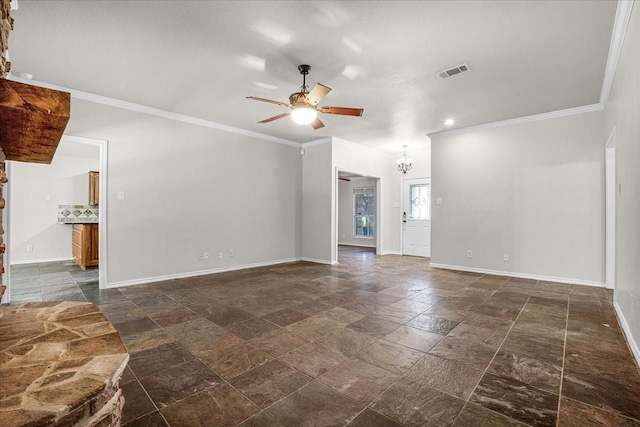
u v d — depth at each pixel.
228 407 1.68
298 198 6.75
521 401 1.72
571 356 2.25
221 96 4.11
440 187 5.83
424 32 2.66
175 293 3.98
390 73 3.41
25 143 1.39
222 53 3.02
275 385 1.89
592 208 4.38
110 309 3.33
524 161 4.92
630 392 1.80
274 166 6.25
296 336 2.62
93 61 3.18
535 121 4.81
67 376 0.94
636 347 2.20
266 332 2.71
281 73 3.43
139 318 3.05
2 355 1.06
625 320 2.68
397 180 7.85
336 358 2.24
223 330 2.75
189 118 4.97
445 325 2.86
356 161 6.90
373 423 1.55
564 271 4.59
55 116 1.10
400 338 2.57
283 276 5.05
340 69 3.32
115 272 4.27
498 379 1.95
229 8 2.38
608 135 3.85
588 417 1.58
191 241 5.02
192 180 5.03
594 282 4.36
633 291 2.36
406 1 2.28
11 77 3.47
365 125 5.38
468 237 5.49
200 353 2.31
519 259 4.96
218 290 4.14
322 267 5.91
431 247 5.94
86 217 7.11
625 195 2.71
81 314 1.46
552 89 3.82
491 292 4.04
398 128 5.57
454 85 3.71
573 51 2.94
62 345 1.14
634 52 2.26
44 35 2.72
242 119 5.11
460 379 1.95
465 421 1.56
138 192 4.46
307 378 1.97
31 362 1.02
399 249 7.80
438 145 5.88
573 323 2.90
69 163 6.94
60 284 4.50
